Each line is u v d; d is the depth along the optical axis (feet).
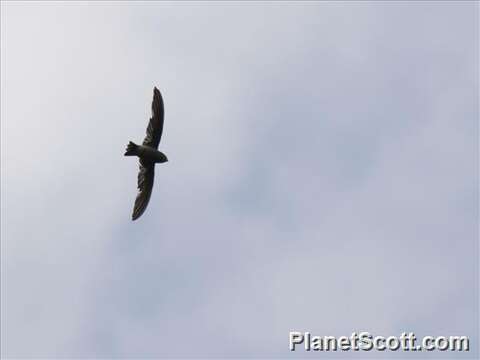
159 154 73.92
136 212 74.02
